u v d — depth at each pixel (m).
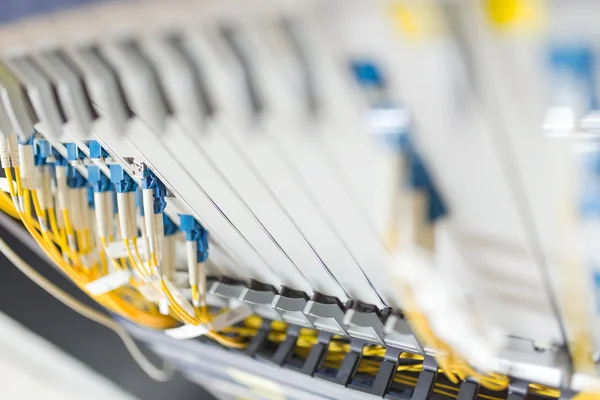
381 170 0.42
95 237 0.96
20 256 1.17
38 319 1.26
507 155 0.38
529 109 0.34
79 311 1.19
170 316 1.01
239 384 1.07
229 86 0.38
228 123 0.47
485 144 0.37
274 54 0.36
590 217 0.40
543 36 0.29
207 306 0.99
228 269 0.90
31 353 1.32
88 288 0.91
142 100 0.41
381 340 0.76
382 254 0.59
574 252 0.45
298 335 0.90
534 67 0.31
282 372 0.87
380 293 0.71
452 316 0.47
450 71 0.32
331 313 0.77
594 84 0.31
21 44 0.41
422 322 0.51
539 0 0.28
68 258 0.94
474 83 0.33
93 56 0.41
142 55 0.40
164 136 0.55
